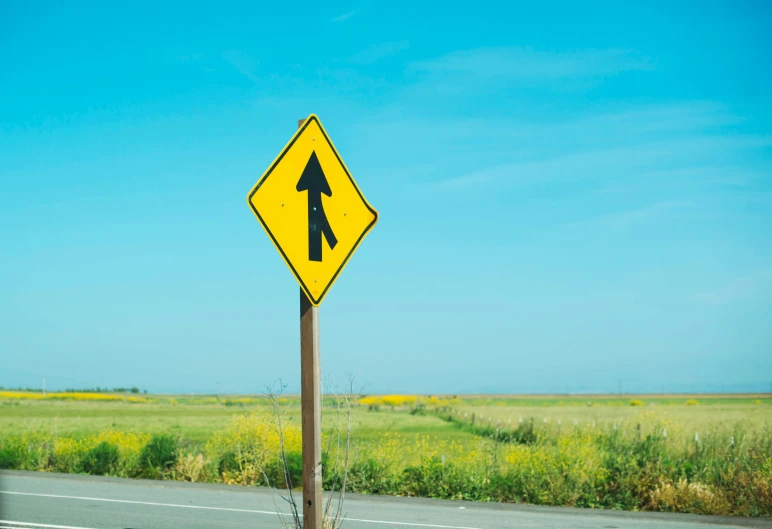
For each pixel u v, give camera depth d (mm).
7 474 18500
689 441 16141
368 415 57688
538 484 14586
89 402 98688
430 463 15773
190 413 60875
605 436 17203
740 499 13117
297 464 16453
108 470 18891
